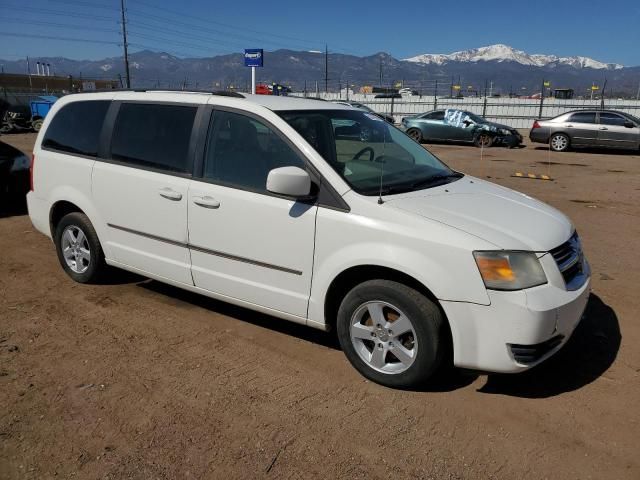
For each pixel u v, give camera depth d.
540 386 3.45
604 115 18.64
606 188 11.05
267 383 3.46
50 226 5.23
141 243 4.44
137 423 3.03
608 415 3.15
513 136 20.80
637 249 6.52
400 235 3.18
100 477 2.61
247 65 18.88
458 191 3.82
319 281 3.48
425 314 3.15
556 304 3.03
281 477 2.63
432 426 3.04
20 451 2.78
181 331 4.20
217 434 2.95
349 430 3.00
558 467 2.72
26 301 4.76
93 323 4.32
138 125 4.45
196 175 4.02
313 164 3.52
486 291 2.99
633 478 2.65
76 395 3.29
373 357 3.42
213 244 3.95
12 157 8.20
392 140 4.40
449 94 45.44
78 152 4.87
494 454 2.82
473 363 3.10
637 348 3.95
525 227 3.32
